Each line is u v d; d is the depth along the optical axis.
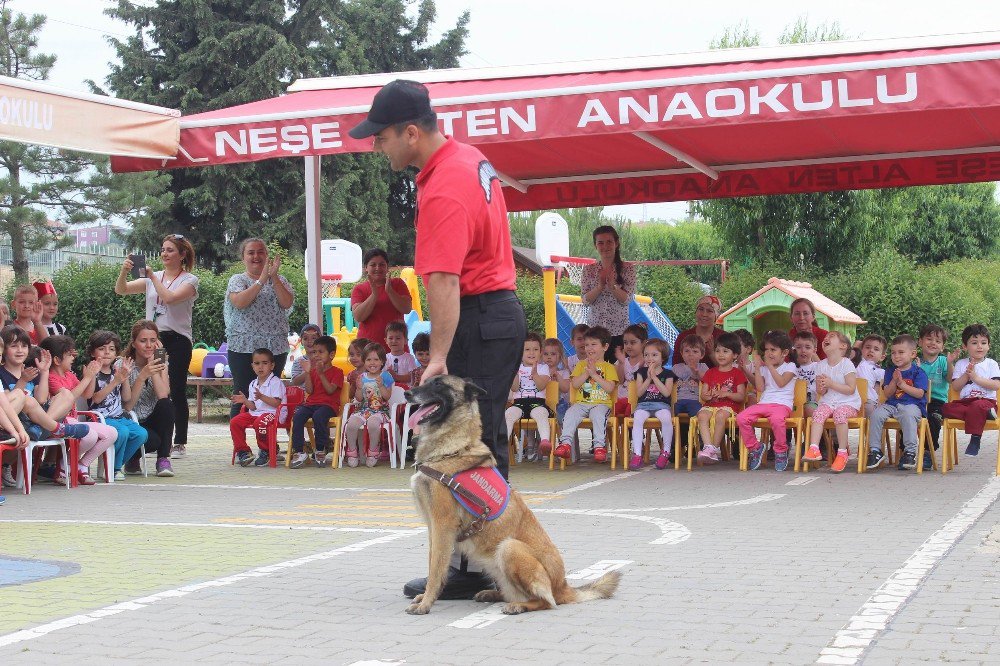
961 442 14.20
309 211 13.98
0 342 9.95
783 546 6.88
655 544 7.04
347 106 10.60
